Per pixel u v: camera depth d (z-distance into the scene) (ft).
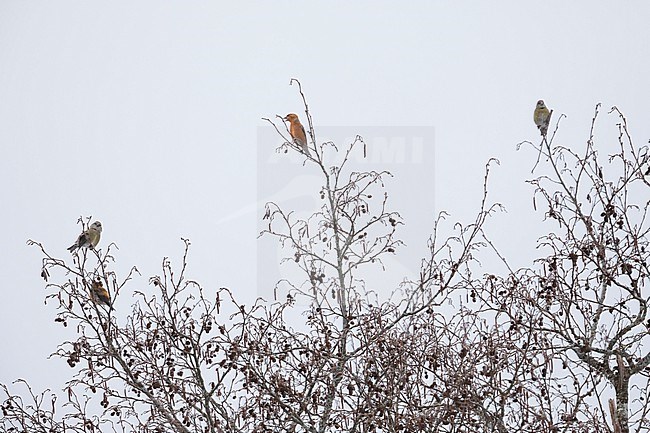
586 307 49.83
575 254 48.24
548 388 46.01
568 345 48.96
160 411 49.75
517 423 46.73
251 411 49.34
